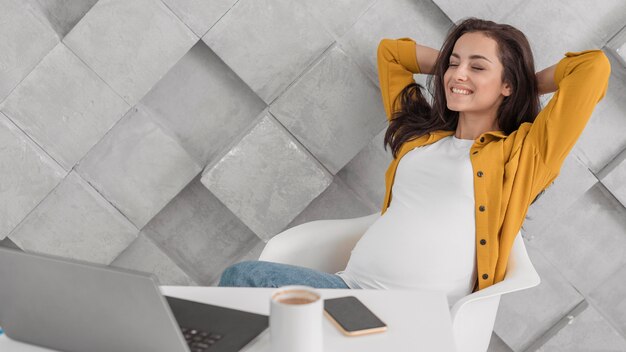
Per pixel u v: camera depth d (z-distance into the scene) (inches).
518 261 65.3
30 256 36.3
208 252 91.7
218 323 41.0
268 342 40.0
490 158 65.8
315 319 35.5
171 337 35.5
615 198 85.7
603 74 65.4
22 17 79.8
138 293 34.7
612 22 79.5
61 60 80.9
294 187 83.9
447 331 41.5
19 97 81.5
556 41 80.0
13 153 81.9
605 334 86.2
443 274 65.0
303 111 82.5
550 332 88.1
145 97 86.9
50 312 37.9
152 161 86.0
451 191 66.3
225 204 84.6
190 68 86.7
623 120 82.7
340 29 83.1
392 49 77.8
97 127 82.9
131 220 87.4
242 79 83.0
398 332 41.2
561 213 84.4
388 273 65.8
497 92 69.3
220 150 88.4
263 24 81.0
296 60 82.1
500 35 68.8
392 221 68.2
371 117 82.9
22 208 83.6
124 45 80.8
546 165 65.5
